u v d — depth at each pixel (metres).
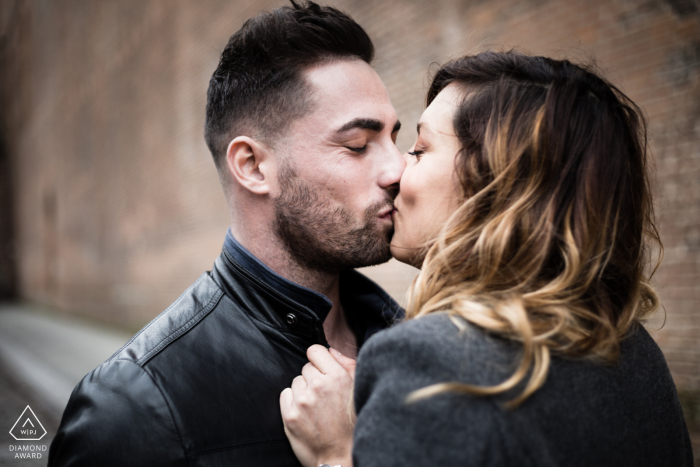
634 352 0.85
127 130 9.06
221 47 5.81
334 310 1.25
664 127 2.55
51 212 14.54
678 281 2.54
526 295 0.77
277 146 1.11
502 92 0.88
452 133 0.94
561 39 2.89
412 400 0.67
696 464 2.29
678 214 2.52
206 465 0.88
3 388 5.20
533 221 0.81
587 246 0.80
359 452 0.69
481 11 3.27
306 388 0.96
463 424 0.65
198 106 6.44
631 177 0.91
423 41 3.64
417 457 0.65
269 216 1.13
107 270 10.12
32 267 16.78
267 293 1.06
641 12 2.61
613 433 0.74
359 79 1.11
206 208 6.27
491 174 0.85
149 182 8.14
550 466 0.66
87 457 0.86
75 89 12.03
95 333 8.88
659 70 2.56
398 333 0.73
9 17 17.91
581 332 0.76
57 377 5.54
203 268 6.33
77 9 11.61
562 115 0.84
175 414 0.89
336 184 1.08
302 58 1.09
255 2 5.03
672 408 0.87
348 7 4.44
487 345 0.71
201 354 0.97
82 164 11.72
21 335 9.08
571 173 0.83
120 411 0.88
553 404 0.70
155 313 7.87
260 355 1.01
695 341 2.46
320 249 1.11
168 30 7.29
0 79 19.70
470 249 0.84
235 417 0.93
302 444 0.93
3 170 19.72
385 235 1.11
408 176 1.00
